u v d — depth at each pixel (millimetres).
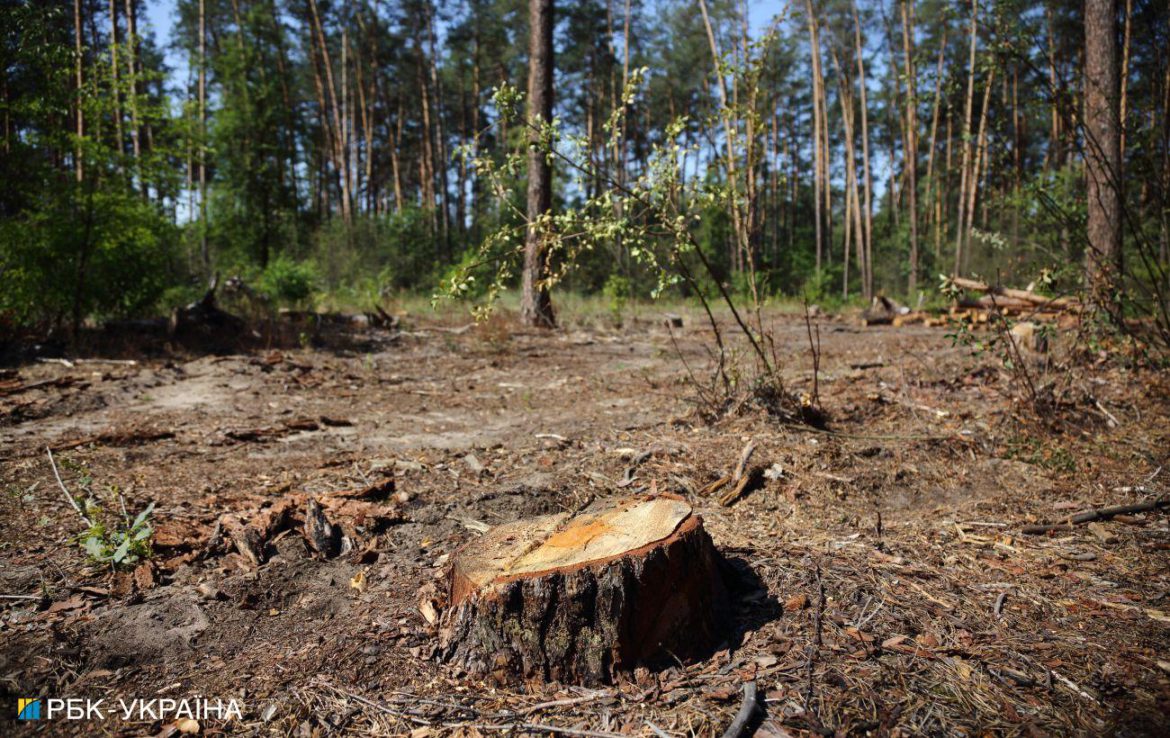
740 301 17359
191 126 11336
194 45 29109
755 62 4973
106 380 7375
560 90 36688
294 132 27000
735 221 5320
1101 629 2686
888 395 5969
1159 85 6641
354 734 2205
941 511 3986
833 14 31188
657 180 4770
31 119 8805
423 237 26719
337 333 11445
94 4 21797
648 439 5137
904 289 28406
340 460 4852
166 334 9758
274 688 2432
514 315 14281
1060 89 5887
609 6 33781
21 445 5090
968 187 27141
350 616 2908
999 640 2619
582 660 2422
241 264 18078
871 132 45031
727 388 5621
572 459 4801
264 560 3344
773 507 4035
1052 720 2145
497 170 4711
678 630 2529
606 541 2611
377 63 38000
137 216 9453
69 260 8977
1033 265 6613
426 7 35906
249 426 5867
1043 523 3758
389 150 46875
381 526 3725
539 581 2420
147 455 4969
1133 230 6082
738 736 2094
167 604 2951
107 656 2596
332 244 22703
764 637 2658
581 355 9891
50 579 3123
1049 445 4820
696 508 4031
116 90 9430
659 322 13500
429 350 10273
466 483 4402
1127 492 4086
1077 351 6441
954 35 24969
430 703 2346
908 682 2363
